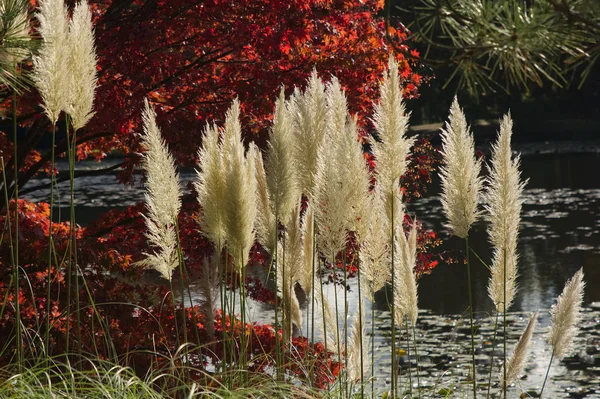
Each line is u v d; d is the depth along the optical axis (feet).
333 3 27.02
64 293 21.59
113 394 12.17
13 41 12.72
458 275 55.98
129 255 22.47
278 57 25.91
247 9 25.86
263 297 25.86
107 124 24.35
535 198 88.63
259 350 20.16
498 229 15.25
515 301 47.06
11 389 11.96
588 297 47.21
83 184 108.37
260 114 25.73
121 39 24.40
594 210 78.28
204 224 15.12
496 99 152.05
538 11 9.05
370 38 27.12
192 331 20.30
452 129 14.90
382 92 14.57
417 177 30.48
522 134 161.17
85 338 19.97
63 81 13.74
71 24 14.06
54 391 12.33
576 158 128.16
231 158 14.56
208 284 15.97
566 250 60.59
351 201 14.80
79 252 21.95
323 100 15.12
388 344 37.17
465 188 14.89
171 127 25.23
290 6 25.89
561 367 34.53
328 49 27.09
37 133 28.17
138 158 27.61
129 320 20.52
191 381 14.12
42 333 19.84
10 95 18.29
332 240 14.98
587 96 162.61
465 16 9.37
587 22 8.80
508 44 9.16
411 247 17.37
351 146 14.73
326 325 17.67
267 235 15.88
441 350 36.86
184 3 25.34
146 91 25.13
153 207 14.34
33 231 22.53
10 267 21.62
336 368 16.87
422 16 9.68
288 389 13.69
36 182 109.60
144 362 19.27
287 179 14.82
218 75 28.37
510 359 16.06
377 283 15.90
